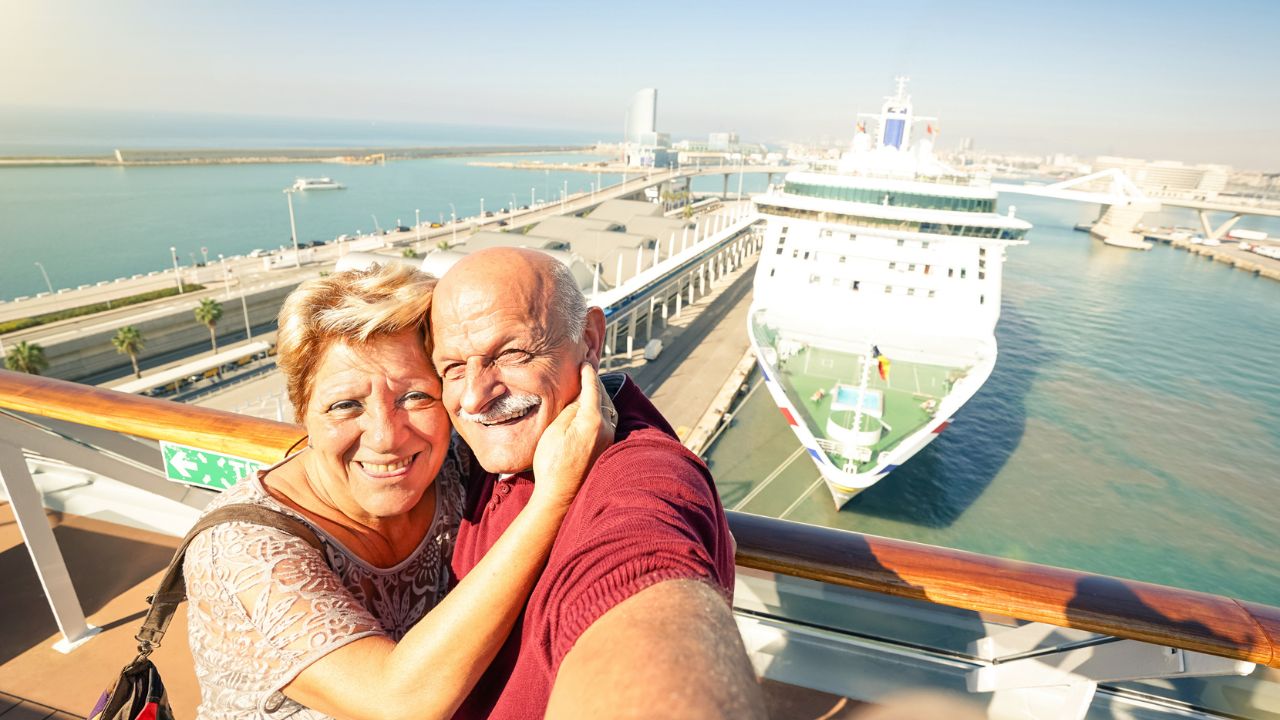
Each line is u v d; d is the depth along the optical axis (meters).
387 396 1.22
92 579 3.07
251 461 2.28
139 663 1.34
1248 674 1.83
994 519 27.84
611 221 72.38
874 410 24.11
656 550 0.76
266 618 1.06
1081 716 1.95
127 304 51.25
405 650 1.00
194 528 1.20
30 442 2.55
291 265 67.12
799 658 2.20
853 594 2.10
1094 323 60.62
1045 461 33.19
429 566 1.48
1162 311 67.38
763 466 30.67
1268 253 106.75
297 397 1.29
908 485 29.55
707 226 67.88
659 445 1.11
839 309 28.81
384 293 1.24
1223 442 37.09
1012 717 2.04
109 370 44.75
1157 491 31.20
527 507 1.08
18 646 2.80
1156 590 1.70
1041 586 1.68
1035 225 141.62
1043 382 44.53
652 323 52.53
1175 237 123.06
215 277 61.44
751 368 42.81
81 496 3.29
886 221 30.64
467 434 1.27
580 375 1.29
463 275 1.19
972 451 33.59
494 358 1.17
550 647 0.80
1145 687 1.95
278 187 164.75
